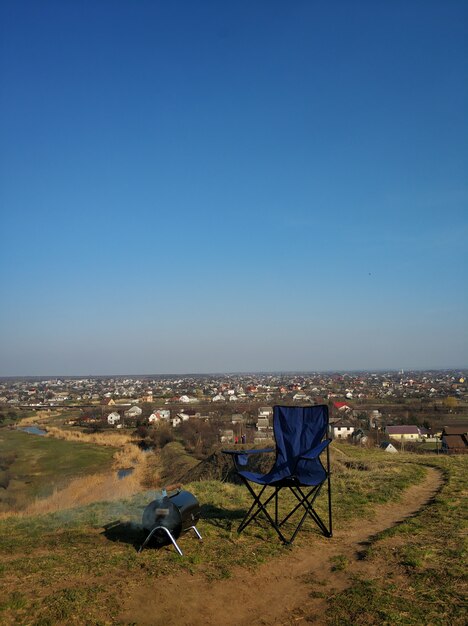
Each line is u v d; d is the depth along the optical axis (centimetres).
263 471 1170
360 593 384
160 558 469
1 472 2494
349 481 883
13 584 404
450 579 406
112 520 627
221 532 563
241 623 350
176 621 349
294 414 625
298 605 376
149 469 2670
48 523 630
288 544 519
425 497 780
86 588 394
